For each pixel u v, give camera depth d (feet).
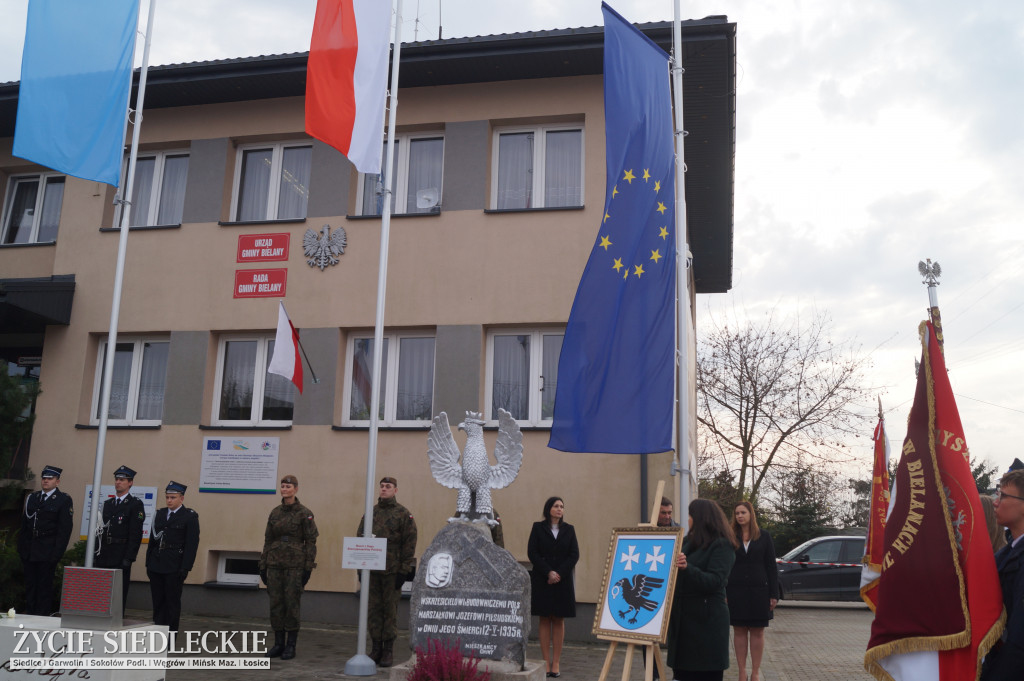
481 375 42.91
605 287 29.17
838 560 65.57
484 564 25.79
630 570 21.79
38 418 47.26
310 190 46.50
